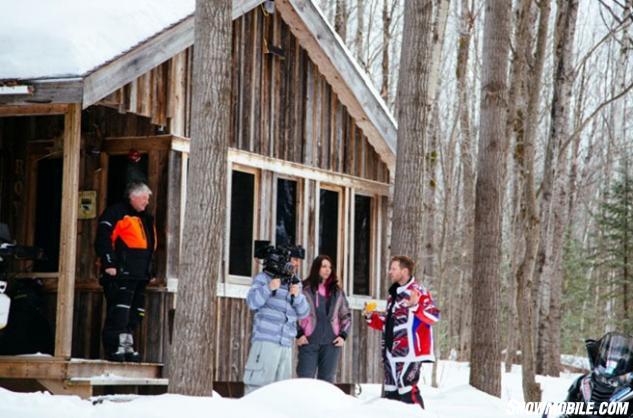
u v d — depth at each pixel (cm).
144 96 1550
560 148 2738
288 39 1833
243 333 1717
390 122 1970
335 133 1922
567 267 4769
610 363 1114
